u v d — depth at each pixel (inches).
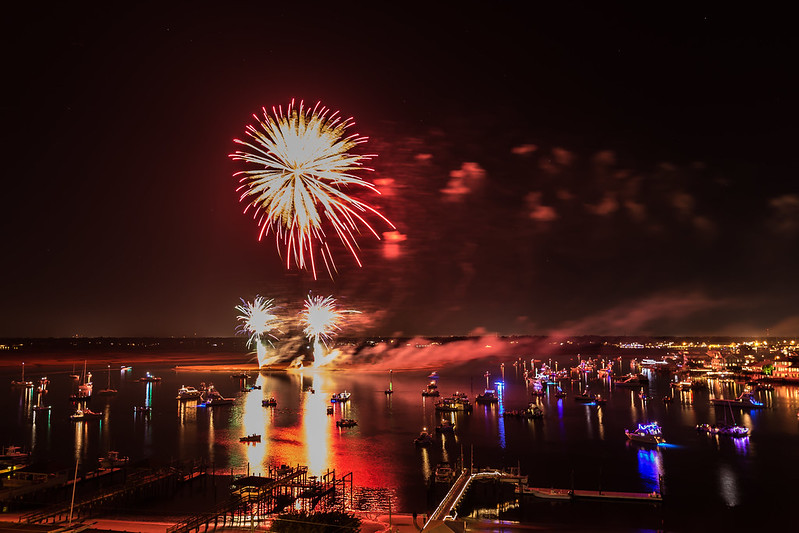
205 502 3216.0
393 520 2859.3
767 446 5059.1
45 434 5728.3
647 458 4591.5
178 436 5600.4
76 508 2970.0
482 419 6811.0
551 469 4212.6
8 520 2780.5
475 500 3361.2
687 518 3093.0
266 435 5659.5
